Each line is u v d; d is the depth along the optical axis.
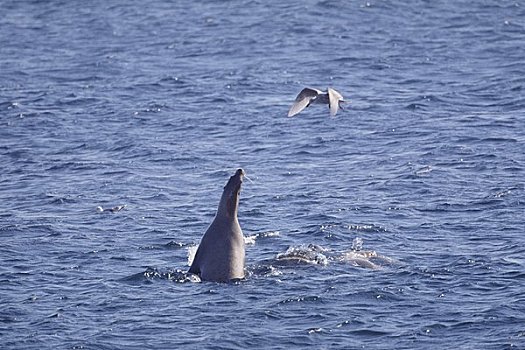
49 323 76.44
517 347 70.31
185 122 154.38
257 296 81.00
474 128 142.00
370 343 72.12
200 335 73.75
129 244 97.31
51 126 153.75
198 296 81.38
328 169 125.50
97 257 93.12
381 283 83.56
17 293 83.25
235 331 74.19
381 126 146.38
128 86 181.38
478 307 78.06
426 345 71.50
